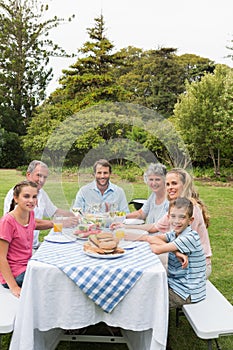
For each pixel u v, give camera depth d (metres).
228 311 2.31
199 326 2.12
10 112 17.53
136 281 2.11
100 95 13.73
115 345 2.77
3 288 2.55
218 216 7.29
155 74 20.33
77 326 2.15
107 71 15.74
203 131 11.93
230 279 4.02
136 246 2.57
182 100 12.38
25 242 2.57
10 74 18.06
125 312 2.14
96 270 2.11
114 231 2.69
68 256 2.33
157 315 2.11
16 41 18.38
